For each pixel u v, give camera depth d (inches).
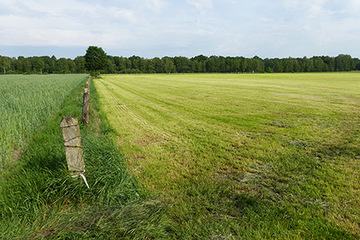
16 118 265.6
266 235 110.4
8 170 163.3
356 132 285.3
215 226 115.9
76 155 131.6
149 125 333.4
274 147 234.2
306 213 127.0
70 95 573.6
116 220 110.3
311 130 297.4
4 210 114.2
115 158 173.2
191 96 707.4
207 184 159.9
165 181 163.3
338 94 727.1
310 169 182.4
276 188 153.3
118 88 1046.4
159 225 110.7
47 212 118.8
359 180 163.0
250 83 1365.7
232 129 307.6
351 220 120.9
